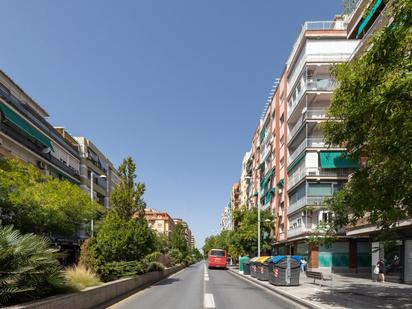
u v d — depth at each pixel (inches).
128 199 1003.3
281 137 2127.2
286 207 1934.1
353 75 425.7
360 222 1154.7
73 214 1322.6
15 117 1475.1
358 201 487.8
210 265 2199.8
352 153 504.4
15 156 1417.3
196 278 1243.8
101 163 2783.0
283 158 2057.1
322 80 1595.7
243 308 526.9
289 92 1918.1
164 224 5413.4
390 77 366.6
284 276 864.9
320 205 616.1
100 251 787.4
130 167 1024.2
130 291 734.5
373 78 387.9
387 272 1043.3
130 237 873.5
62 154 2034.9
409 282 941.2
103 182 2822.3
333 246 1555.1
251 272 1263.5
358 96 416.2
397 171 415.2
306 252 1648.6
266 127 2657.5
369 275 1357.0
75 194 1307.8
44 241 402.0
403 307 512.1
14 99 1573.6
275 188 2229.3
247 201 3668.8
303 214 1569.9
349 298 618.5
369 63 380.5
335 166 1533.0
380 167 457.4
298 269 873.5
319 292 721.6
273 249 2460.6
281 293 730.8
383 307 512.4
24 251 354.9
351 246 1544.0
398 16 337.4
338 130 494.6
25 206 1052.5
